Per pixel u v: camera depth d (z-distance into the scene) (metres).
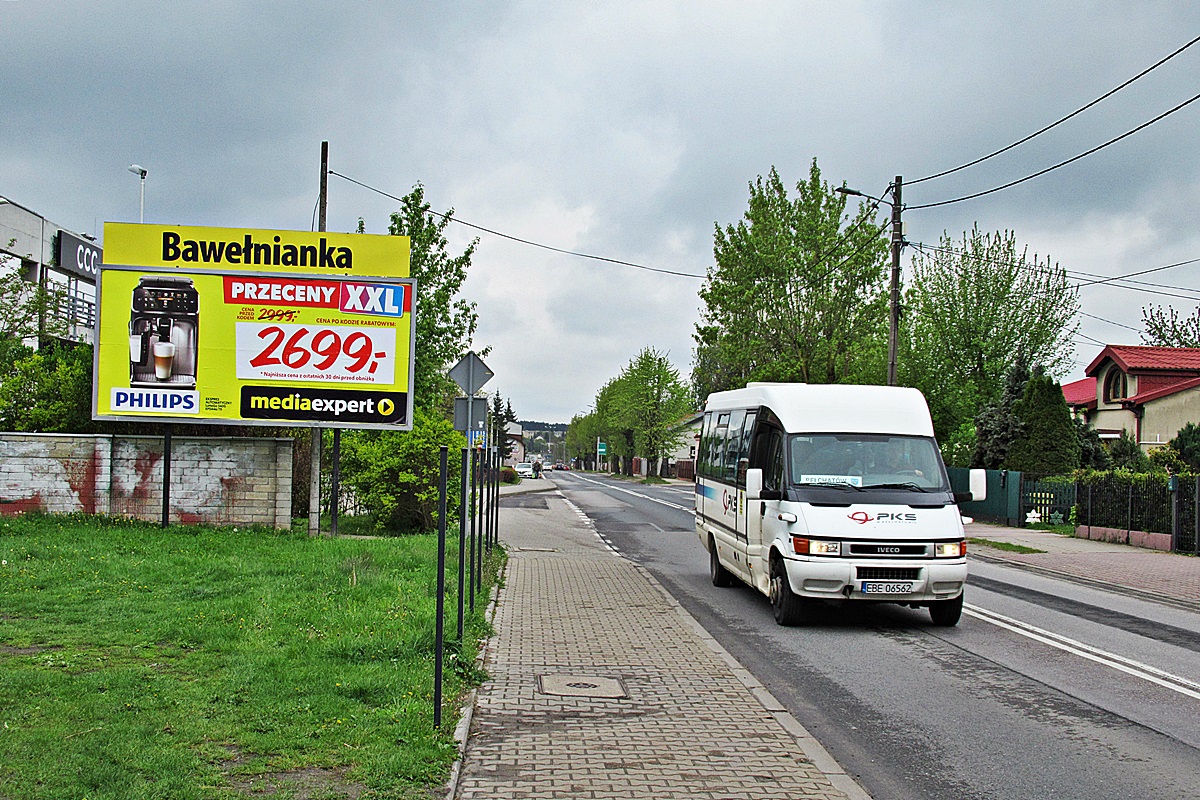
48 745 5.03
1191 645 10.29
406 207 26.03
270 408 15.93
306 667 7.06
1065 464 29.33
